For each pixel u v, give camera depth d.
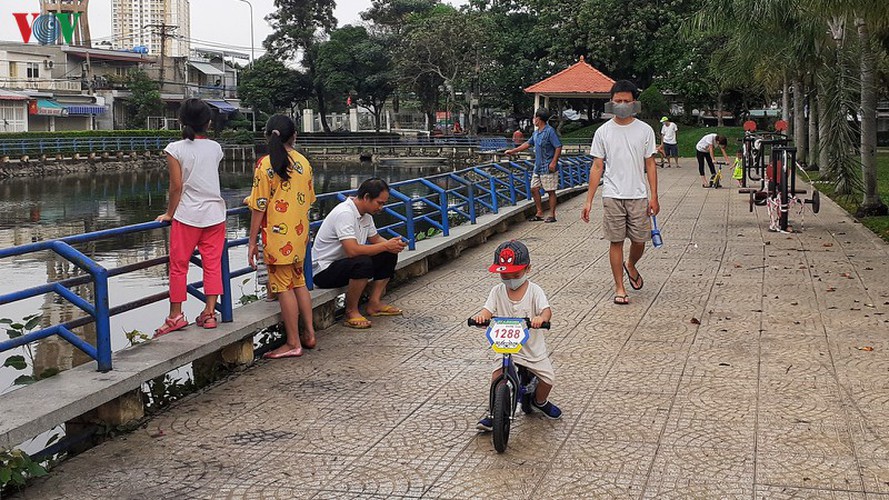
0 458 4.32
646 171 8.35
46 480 4.55
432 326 7.73
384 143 63.78
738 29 18.72
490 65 57.59
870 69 14.72
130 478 4.56
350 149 62.69
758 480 4.35
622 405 5.51
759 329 7.27
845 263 10.21
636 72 55.81
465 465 4.63
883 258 10.52
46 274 16.66
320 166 58.50
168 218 6.19
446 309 8.43
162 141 59.44
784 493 4.20
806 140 30.72
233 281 13.58
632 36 52.25
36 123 56.88
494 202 14.16
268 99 67.19
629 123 8.27
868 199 14.80
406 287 9.56
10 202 34.44
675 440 4.91
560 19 55.72
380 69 64.94
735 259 10.69
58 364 9.39
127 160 55.47
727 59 26.09
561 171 19.86
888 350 6.54
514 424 5.23
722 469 4.50
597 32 53.03
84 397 4.87
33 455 4.99
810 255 10.85
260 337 7.87
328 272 7.63
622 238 8.30
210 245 6.37
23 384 5.75
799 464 4.54
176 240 6.23
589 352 6.70
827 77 17.97
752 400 5.53
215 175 6.36
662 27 51.81
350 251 7.48
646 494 4.23
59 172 49.59
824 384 5.80
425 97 62.97
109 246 20.75
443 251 11.45
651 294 8.76
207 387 6.10
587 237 13.07
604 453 4.75
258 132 67.38
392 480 4.46
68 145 51.59
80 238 5.49
